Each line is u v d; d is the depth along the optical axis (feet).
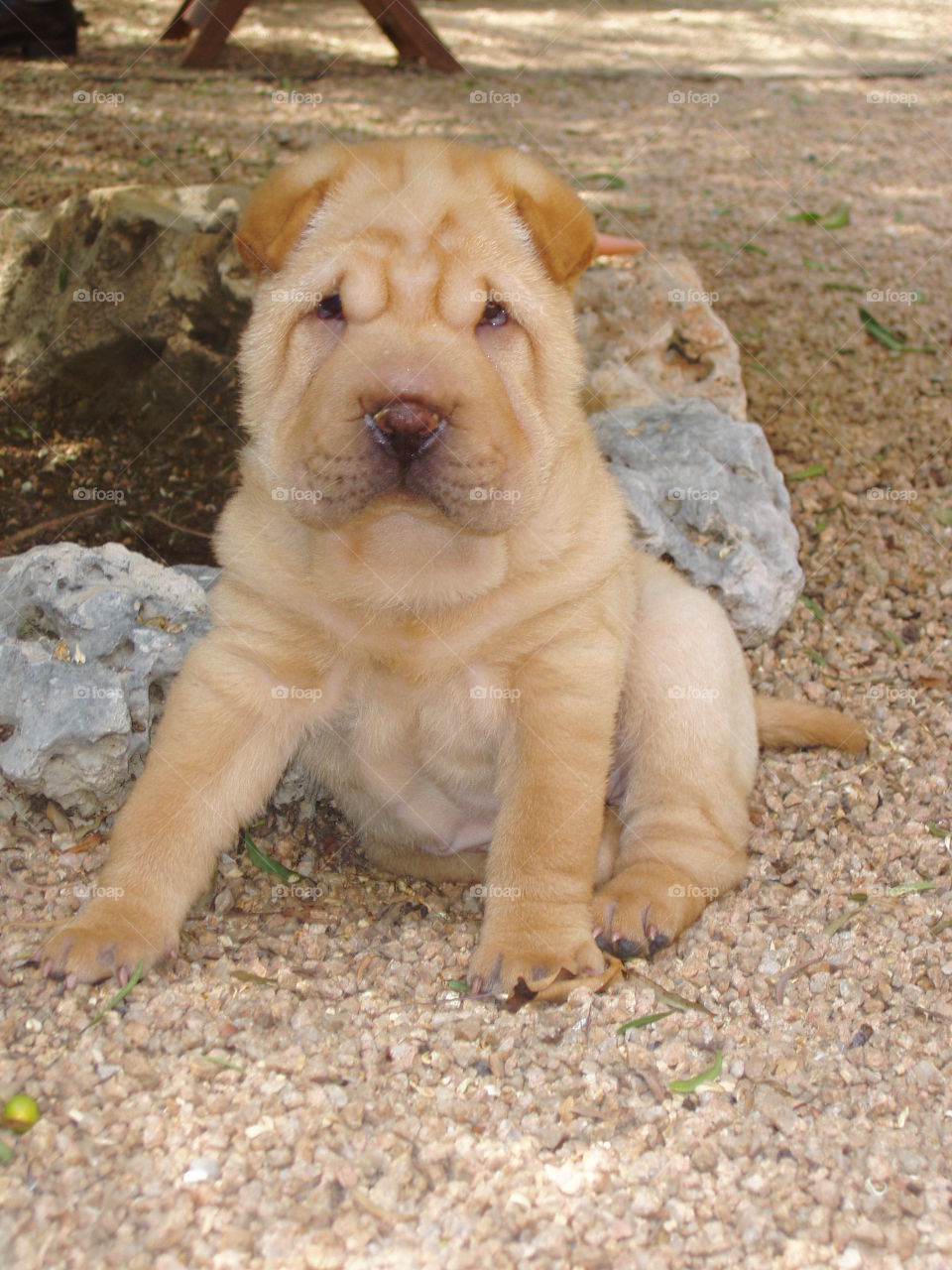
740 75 8.88
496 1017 2.85
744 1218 2.58
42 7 7.29
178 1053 2.76
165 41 8.02
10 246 4.16
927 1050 2.82
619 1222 2.56
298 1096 2.69
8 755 3.14
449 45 9.08
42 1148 2.60
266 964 2.94
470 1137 2.66
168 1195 2.57
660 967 2.98
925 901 3.11
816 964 2.98
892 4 11.36
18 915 2.99
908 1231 2.58
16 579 3.23
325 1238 2.53
